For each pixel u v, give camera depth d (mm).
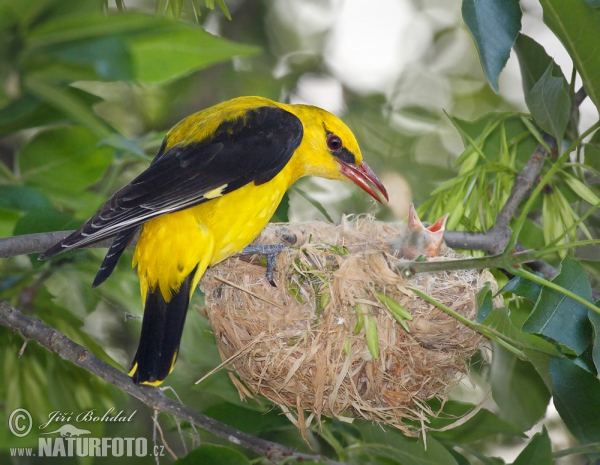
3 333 8969
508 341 7793
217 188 8188
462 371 8250
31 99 5262
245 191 8484
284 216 10430
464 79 15633
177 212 7918
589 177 11000
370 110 15148
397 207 14133
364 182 10172
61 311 9164
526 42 9469
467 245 9844
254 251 8492
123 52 4215
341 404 7973
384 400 8000
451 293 8172
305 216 13844
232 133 8734
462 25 15680
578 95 9969
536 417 8852
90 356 7199
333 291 7805
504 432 8727
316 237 10078
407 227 9609
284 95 14898
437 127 15219
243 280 8375
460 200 9828
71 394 9102
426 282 8172
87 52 4160
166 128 13984
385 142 15008
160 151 8953
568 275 7102
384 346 7812
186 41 4527
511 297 9766
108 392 9211
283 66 15242
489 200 10648
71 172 8773
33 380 9031
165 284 7723
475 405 8672
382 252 8047
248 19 14766
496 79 6863
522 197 9867
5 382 8938
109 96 13812
